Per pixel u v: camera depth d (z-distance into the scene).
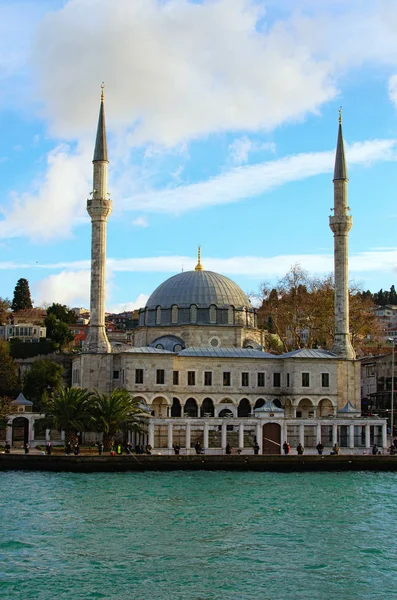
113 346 128.00
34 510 59.69
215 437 99.81
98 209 112.31
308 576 43.00
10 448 97.06
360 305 137.75
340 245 117.94
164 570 43.69
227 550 48.06
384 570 44.25
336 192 119.62
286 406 112.06
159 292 123.31
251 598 39.44
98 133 115.50
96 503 63.12
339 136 122.31
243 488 73.31
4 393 127.44
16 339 159.00
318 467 89.56
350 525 55.78
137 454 88.88
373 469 90.38
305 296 136.12
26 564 44.50
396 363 143.88
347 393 113.94
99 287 112.00
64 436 105.94
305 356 110.38
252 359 111.81
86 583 41.28
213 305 119.25
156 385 105.75
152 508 61.25
